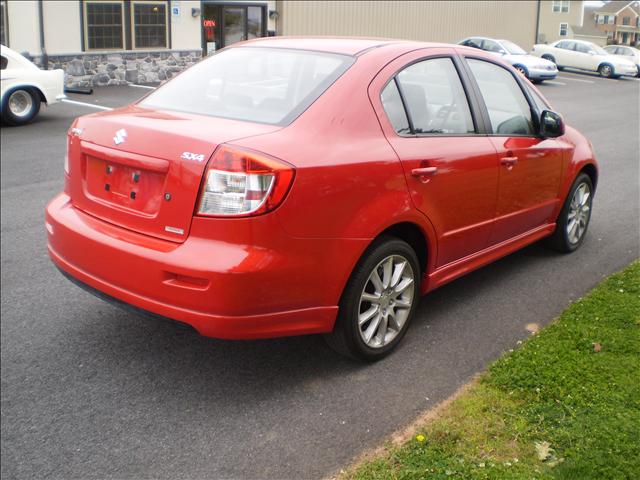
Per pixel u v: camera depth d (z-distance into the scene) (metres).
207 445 3.22
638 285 4.83
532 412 3.26
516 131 4.85
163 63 20.22
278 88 3.82
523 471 2.81
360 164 3.50
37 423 3.42
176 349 4.17
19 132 12.22
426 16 31.52
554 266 5.59
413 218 3.85
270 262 3.19
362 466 2.97
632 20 83.25
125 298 3.45
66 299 4.94
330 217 3.38
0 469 3.08
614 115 17.48
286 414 3.46
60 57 17.95
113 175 3.60
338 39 4.39
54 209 3.93
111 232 3.54
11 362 4.00
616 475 2.74
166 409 3.53
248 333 3.27
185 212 3.24
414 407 3.50
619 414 3.16
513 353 3.85
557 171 5.31
